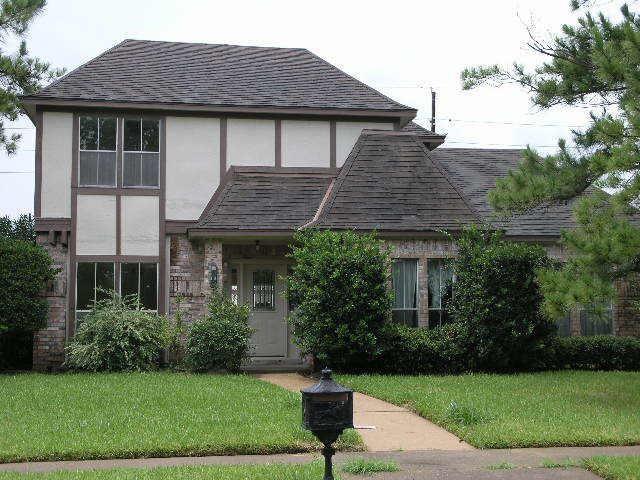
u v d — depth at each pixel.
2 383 14.36
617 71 12.59
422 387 13.61
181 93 19.41
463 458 8.68
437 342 16.58
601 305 12.12
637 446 9.32
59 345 18.27
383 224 17.58
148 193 18.94
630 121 11.63
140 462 8.48
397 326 16.75
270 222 18.11
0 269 16.86
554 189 13.88
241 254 19.12
